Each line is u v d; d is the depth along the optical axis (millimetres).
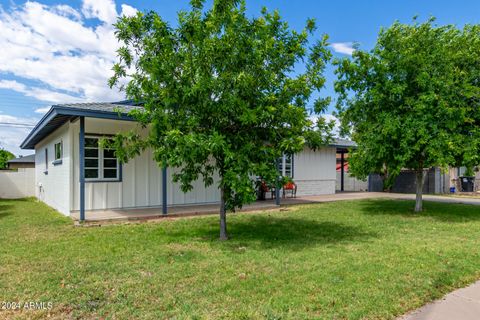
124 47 5891
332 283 3957
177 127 5477
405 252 5344
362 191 19547
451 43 9398
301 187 15672
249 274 4289
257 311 3223
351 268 4504
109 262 4789
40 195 15234
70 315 3158
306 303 3404
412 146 8797
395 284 3936
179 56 5562
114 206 9992
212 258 5008
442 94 8672
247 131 5902
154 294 3637
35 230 7188
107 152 9938
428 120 8609
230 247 5688
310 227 7590
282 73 6051
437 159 8320
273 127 6000
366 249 5539
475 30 9664
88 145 9602
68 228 7410
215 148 5074
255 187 6004
